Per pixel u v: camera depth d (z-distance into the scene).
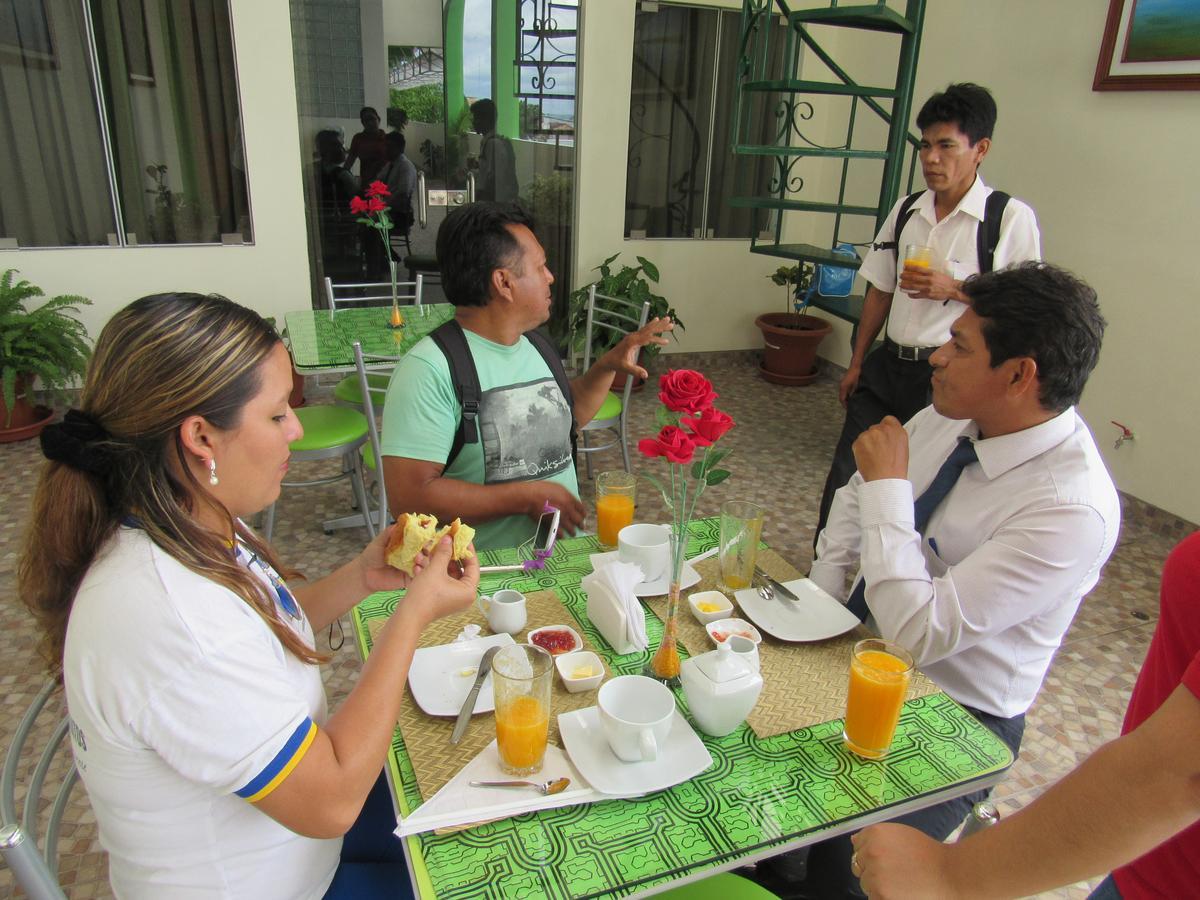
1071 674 2.34
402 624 0.94
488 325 1.72
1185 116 2.93
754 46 4.83
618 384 4.72
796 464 3.85
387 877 1.08
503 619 1.27
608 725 0.98
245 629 0.81
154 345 0.77
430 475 1.65
